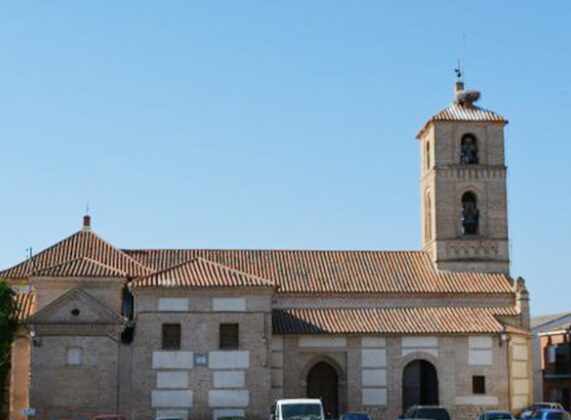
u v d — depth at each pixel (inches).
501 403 3051.2
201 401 2751.0
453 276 3415.4
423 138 3720.5
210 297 2810.0
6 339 2699.3
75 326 2768.2
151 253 3366.1
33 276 2824.8
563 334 3929.6
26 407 2738.7
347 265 3435.0
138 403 2733.8
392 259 3521.2
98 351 2768.2
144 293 2792.8
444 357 3053.6
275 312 3127.5
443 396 3029.0
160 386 2748.5
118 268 3061.0
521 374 3127.5
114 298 2849.4
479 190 3531.0
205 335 2785.4
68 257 3152.1
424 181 3683.6
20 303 2883.9
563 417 2618.1
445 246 3459.6
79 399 2741.1
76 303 2787.9
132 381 2743.6
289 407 2123.5
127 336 2822.3
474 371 3056.1
